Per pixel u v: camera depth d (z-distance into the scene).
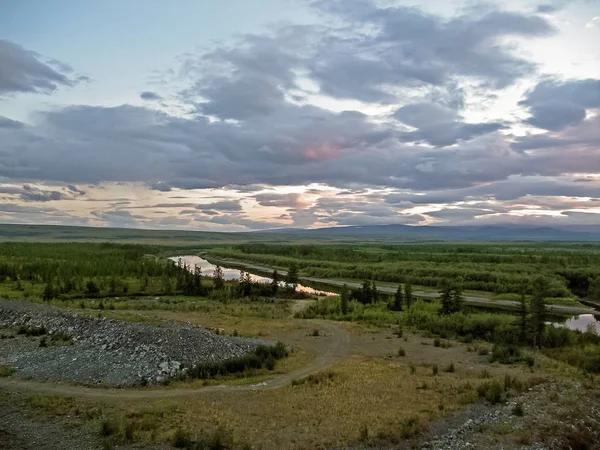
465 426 29.30
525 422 29.67
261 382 39.16
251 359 43.69
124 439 26.16
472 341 59.69
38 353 43.62
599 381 40.00
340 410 31.88
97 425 28.06
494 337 60.66
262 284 112.44
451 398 34.72
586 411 31.89
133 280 121.44
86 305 80.56
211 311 80.19
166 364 40.12
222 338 49.03
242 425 28.86
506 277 123.38
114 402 32.47
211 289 108.12
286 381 39.75
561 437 27.73
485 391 35.38
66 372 38.66
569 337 57.84
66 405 31.39
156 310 79.81
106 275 123.56
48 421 28.48
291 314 81.50
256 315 77.62
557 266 144.50
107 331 47.16
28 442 25.41
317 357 49.25
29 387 35.28
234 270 182.25
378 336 61.62
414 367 43.97
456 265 153.75
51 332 50.66
